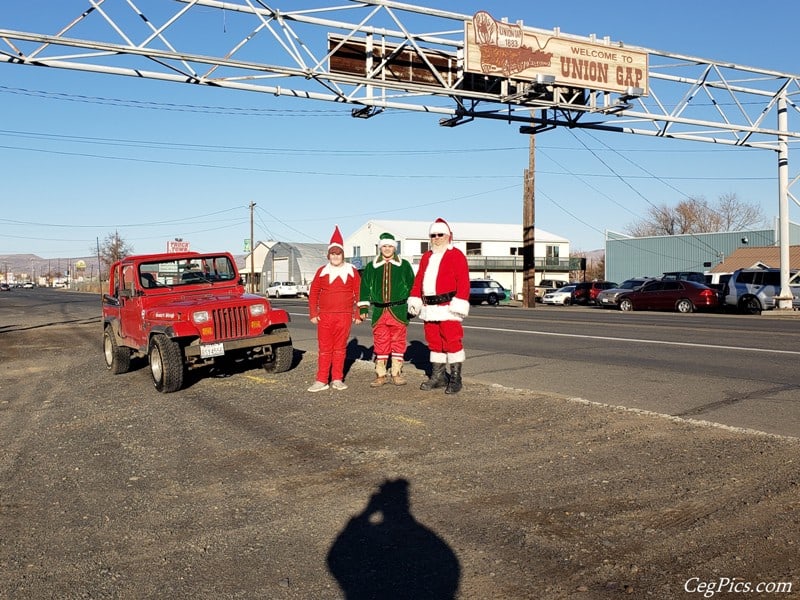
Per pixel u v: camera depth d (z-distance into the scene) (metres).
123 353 11.39
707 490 4.67
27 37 13.73
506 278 68.94
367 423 6.95
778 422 6.64
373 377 9.70
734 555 3.71
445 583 3.53
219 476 5.45
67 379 11.34
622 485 4.84
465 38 18.12
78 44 14.14
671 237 54.56
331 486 5.09
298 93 16.67
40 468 5.90
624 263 58.12
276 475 5.41
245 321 9.54
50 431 7.34
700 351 12.18
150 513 4.70
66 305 46.22
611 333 16.19
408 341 14.85
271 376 10.15
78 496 5.11
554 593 3.38
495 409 7.35
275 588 3.55
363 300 8.88
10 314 34.97
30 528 4.50
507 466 5.38
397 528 4.26
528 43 18.94
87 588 3.62
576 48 19.61
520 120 19.72
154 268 10.46
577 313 27.77
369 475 5.30
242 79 15.91
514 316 24.89
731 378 9.21
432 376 8.52
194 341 9.41
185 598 3.48
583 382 9.24
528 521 4.28
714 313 28.39
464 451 5.83
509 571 3.63
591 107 20.14
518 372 10.29
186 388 9.50
